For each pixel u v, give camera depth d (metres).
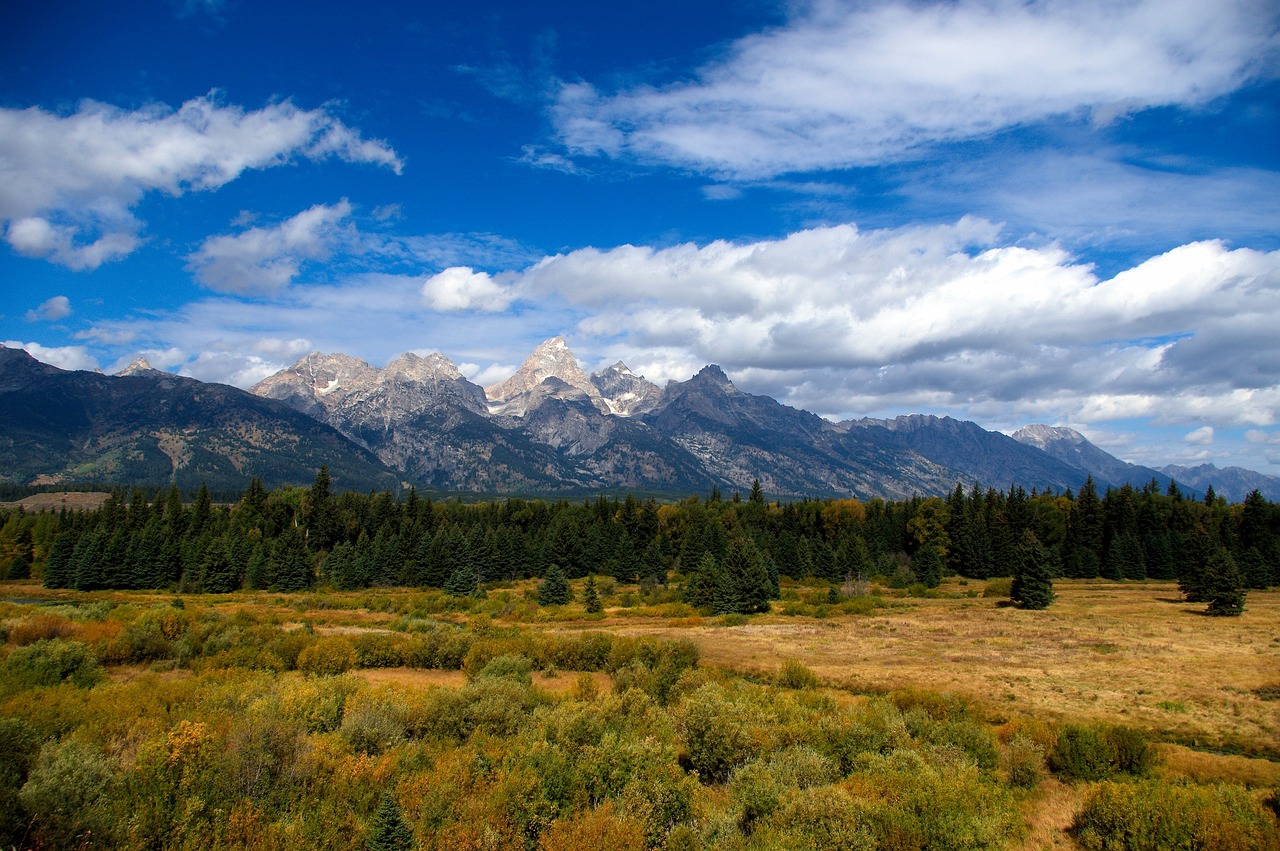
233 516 146.62
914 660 54.31
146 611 61.25
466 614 87.81
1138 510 136.88
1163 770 28.64
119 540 117.12
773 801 21.77
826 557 126.06
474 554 127.56
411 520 148.50
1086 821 22.98
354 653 46.59
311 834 18.28
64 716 24.52
